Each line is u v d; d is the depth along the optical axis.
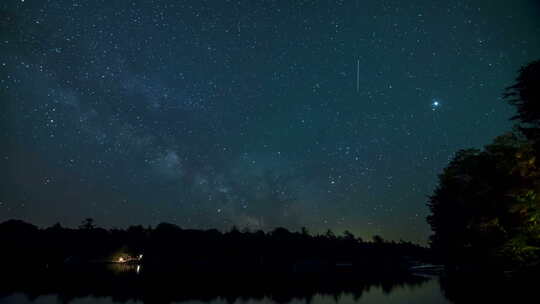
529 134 17.97
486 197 19.20
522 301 18.94
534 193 16.78
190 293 36.94
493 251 20.02
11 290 36.03
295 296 35.34
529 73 17.67
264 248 105.81
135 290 38.12
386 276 57.75
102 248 98.75
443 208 29.69
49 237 95.50
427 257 95.25
